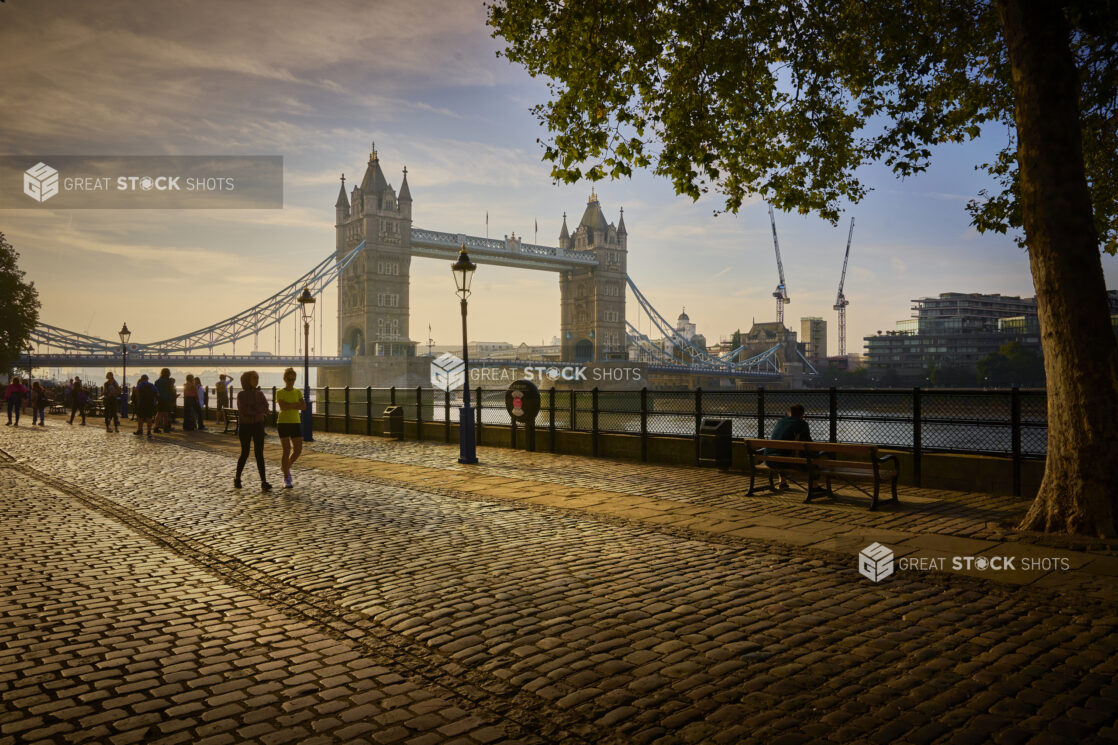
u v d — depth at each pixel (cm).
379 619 512
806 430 1061
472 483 1185
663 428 1476
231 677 412
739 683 398
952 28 1101
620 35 1038
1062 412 732
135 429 2580
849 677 404
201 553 719
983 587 570
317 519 891
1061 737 334
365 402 2370
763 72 1139
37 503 1019
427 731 348
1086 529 711
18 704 376
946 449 1065
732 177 1227
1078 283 719
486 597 561
